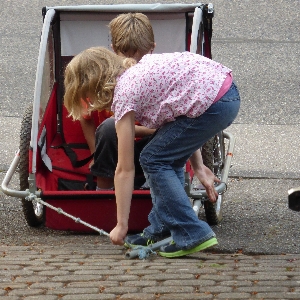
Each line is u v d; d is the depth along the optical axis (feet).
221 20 53.21
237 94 18.63
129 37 20.79
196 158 20.40
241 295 16.65
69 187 24.70
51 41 26.03
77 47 26.58
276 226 24.79
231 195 28.78
